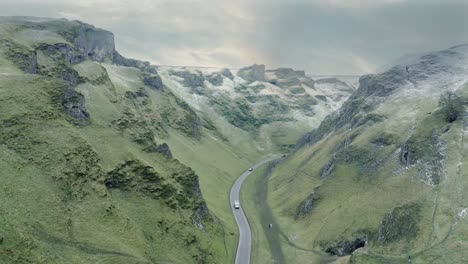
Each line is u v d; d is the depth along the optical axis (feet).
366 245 347.36
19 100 345.92
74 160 326.03
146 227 335.88
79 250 258.98
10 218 238.68
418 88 618.44
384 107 603.67
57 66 575.38
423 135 440.86
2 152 292.20
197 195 436.35
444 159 384.06
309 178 583.17
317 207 469.98
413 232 307.17
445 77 625.41
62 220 271.28
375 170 465.06
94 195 318.45
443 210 314.96
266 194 631.97
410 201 345.10
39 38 635.25
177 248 338.75
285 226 474.90
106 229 294.25
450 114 444.14
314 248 390.42
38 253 230.68
